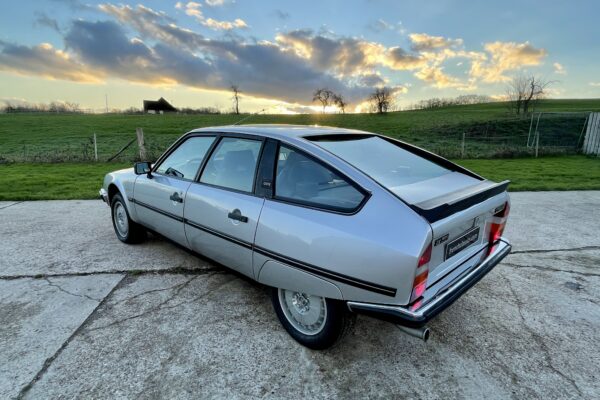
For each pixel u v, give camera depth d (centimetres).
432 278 210
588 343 253
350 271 202
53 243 436
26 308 288
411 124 3173
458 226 218
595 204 655
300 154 242
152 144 2045
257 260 251
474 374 222
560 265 384
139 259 387
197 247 311
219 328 265
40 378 212
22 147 2062
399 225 192
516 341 255
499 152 1462
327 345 233
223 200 274
